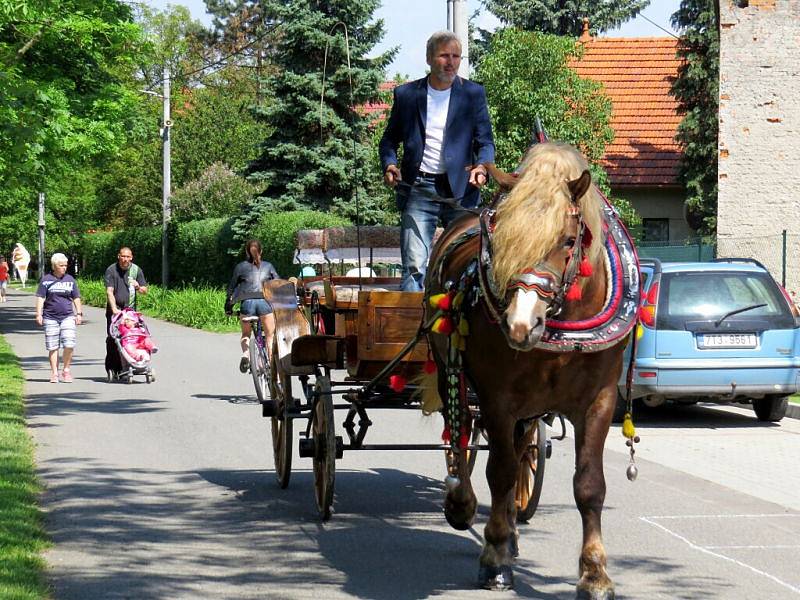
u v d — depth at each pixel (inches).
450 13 653.3
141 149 2095.2
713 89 1253.7
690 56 1279.5
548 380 222.2
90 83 1187.3
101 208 2434.8
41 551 273.7
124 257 685.3
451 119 316.2
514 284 202.8
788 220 911.7
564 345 214.8
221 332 1134.4
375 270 437.4
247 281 585.0
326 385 316.5
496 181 220.5
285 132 1477.6
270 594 240.8
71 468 390.6
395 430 481.4
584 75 1446.9
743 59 916.0
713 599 239.6
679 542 292.0
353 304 313.9
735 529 307.0
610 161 1322.6
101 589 243.3
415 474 388.8
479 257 222.7
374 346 299.6
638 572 262.1
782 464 410.6
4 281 1881.2
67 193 2252.7
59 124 1001.5
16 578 239.5
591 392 224.1
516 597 240.2
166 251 1608.0
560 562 271.1
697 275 509.4
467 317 232.8
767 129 914.7
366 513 324.8
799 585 251.0
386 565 266.7
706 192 1263.5
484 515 324.2
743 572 262.1
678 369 497.0
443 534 299.3
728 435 484.4
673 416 549.6
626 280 224.8
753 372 498.6
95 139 1139.9
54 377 682.8
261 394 562.9
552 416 291.4
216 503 337.1
